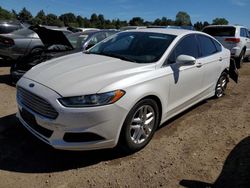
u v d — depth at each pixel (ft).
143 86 12.20
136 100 11.81
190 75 15.53
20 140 13.43
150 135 13.39
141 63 13.46
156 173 11.35
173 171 11.54
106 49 15.85
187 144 13.83
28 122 12.35
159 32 15.98
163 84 13.35
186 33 16.26
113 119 11.19
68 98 10.80
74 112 10.64
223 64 19.99
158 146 13.46
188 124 16.24
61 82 11.51
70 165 11.64
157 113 13.46
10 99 19.39
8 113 16.66
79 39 26.37
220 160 12.46
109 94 11.03
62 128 10.87
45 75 12.37
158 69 13.38
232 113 18.29
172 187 10.58
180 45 15.29
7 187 10.18
